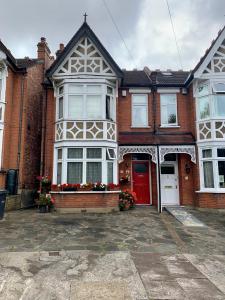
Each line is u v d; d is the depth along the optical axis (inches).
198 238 313.6
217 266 225.5
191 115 573.0
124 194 523.8
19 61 668.7
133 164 587.8
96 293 173.3
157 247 275.3
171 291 177.0
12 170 514.6
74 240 293.9
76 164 507.8
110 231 337.7
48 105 568.7
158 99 597.9
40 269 211.8
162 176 574.6
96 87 530.6
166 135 578.6
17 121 541.3
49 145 553.9
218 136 516.1
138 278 197.6
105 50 532.1
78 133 509.7
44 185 528.4
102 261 231.3
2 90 512.1
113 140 526.3
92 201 483.2
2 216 401.7
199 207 515.8
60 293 173.3
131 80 634.8
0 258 234.2
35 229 340.8
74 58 534.9
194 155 536.7
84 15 534.9
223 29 534.6
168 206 542.3
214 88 529.7
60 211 478.0
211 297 169.6
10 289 178.2
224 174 510.9
